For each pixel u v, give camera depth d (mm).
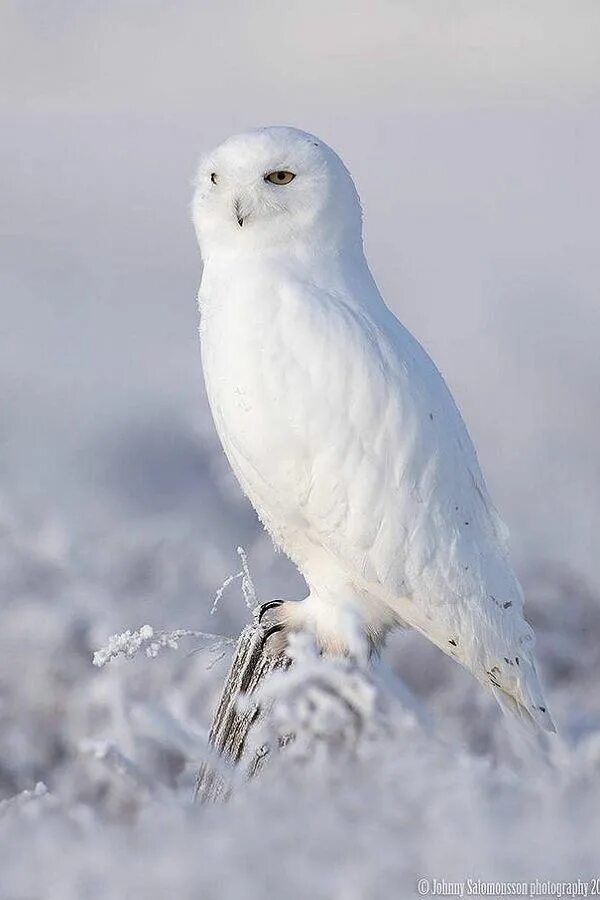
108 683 15867
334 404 11078
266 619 11234
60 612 18156
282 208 11484
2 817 9102
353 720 8727
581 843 6469
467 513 11234
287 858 6590
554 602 18828
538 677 11344
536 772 8133
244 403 11312
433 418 11141
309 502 11320
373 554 11180
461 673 15828
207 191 11766
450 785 7250
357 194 11883
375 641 11711
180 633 10430
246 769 9281
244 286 11438
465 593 11156
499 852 6441
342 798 7316
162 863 6766
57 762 16266
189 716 15773
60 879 6840
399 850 6539
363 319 11297
